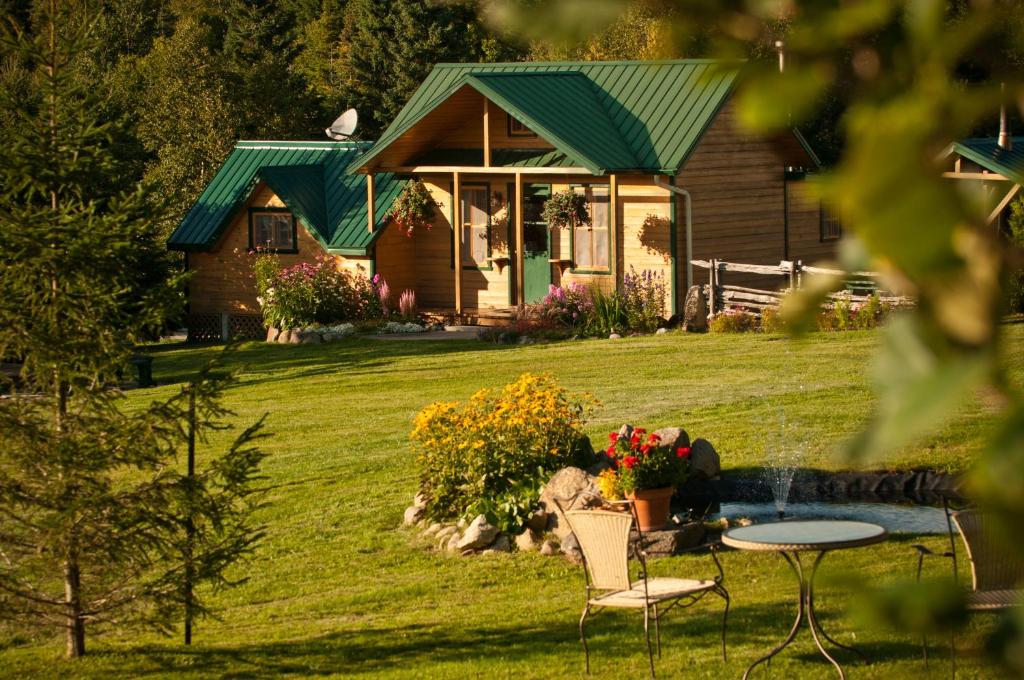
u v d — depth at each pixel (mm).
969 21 1082
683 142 31797
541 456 14945
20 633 11992
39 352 10102
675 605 10109
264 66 61125
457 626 11547
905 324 1034
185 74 59562
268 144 40219
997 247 1016
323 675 10297
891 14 1105
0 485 10148
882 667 9219
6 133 10250
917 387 1015
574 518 10062
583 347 28844
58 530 10062
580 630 10328
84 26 10367
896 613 1138
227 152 55938
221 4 82438
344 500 16844
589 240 33688
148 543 10469
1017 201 22141
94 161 10492
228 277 38094
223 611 12828
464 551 14164
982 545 8188
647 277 32219
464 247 36219
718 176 32875
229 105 57844
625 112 33531
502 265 35594
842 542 9133
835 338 26234
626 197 32781
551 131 31750
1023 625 1071
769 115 1142
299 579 13773
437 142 35875
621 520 9805
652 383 23266
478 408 16047
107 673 10594
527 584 12922
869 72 1118
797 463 16125
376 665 10539
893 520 14055
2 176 10367
